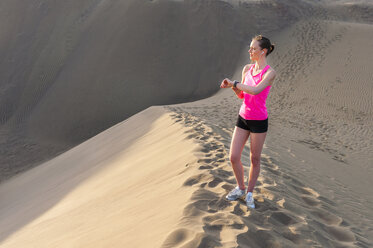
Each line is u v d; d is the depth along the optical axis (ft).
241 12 113.91
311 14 118.32
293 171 20.40
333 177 23.88
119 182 19.35
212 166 15.02
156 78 93.56
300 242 9.66
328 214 13.11
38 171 42.91
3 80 97.30
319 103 68.33
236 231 8.91
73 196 22.35
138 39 101.45
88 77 93.25
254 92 9.44
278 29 109.19
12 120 85.51
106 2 114.52
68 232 13.93
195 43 102.58
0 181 58.85
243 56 100.68
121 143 32.24
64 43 104.68
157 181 15.88
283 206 11.93
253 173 10.97
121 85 90.99
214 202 10.91
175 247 8.21
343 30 99.66
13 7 115.14
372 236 12.41
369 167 34.04
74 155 38.32
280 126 51.70
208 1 112.16
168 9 108.68
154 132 30.45
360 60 82.02
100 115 84.64
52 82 95.14
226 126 32.37
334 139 47.06
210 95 89.86
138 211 12.44
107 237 10.92
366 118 60.95
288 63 88.58
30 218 22.06
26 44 106.52
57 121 83.82
